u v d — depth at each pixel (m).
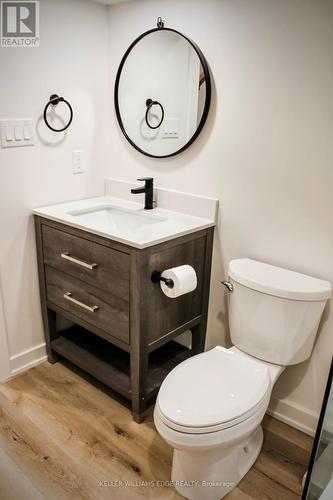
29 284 2.05
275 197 1.65
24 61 1.74
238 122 1.67
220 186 1.81
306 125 1.49
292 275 1.61
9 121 1.75
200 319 1.99
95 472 1.53
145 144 2.02
